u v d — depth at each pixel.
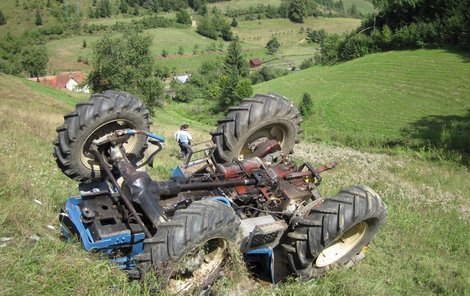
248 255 5.05
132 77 50.22
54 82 98.69
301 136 36.72
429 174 18.47
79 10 196.75
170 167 9.53
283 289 4.92
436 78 61.88
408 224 9.23
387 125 48.38
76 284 4.06
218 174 5.32
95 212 4.42
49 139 12.28
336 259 5.49
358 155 22.52
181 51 159.00
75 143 4.88
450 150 29.77
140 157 5.46
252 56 168.38
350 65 80.81
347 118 53.22
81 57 144.50
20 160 7.92
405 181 15.38
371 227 5.46
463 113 50.06
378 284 5.56
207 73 118.94
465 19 72.44
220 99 77.50
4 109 20.28
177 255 3.91
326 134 39.66
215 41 181.75
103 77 50.94
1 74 56.12
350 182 12.88
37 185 6.42
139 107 5.18
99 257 4.35
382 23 89.81
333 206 4.94
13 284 3.84
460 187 17.03
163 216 4.23
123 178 4.55
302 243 4.89
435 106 53.66
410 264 7.11
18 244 4.48
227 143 5.82
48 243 4.55
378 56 80.31
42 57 101.56
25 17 181.12
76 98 56.25
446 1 77.94
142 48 50.38
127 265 4.44
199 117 74.19
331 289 5.19
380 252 7.27
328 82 73.94
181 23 197.00
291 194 5.41
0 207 5.10
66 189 6.83
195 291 4.23
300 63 152.88
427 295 6.20
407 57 74.38
